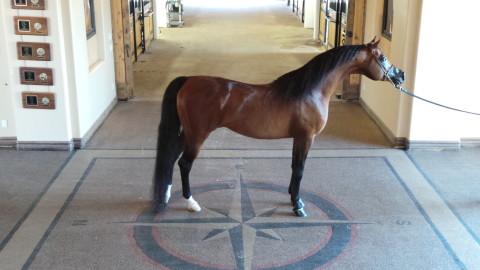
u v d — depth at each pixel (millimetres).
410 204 5070
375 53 4531
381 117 7195
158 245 4301
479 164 6055
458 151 6434
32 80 5992
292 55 11969
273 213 4840
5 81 6121
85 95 6504
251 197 5152
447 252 4266
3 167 5781
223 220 4703
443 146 6449
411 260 4145
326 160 6102
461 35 6027
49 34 5844
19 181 5445
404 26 6156
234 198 5121
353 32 8195
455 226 4672
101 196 5152
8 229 4512
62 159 6027
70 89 6141
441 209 4980
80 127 6301
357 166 5945
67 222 4648
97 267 3988
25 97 6043
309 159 6121
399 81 4645
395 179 5621
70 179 5520
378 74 4570
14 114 6148
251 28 15719
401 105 6367
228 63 11094
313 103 4465
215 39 13867
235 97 4453
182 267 4008
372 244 4359
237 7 20906
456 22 5973
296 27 16000
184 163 4621
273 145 6582
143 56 11727
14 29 5820
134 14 10906
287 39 13938
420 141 6414
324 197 5180
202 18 17656
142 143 6566
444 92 6246
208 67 10719
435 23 5973
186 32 14891
